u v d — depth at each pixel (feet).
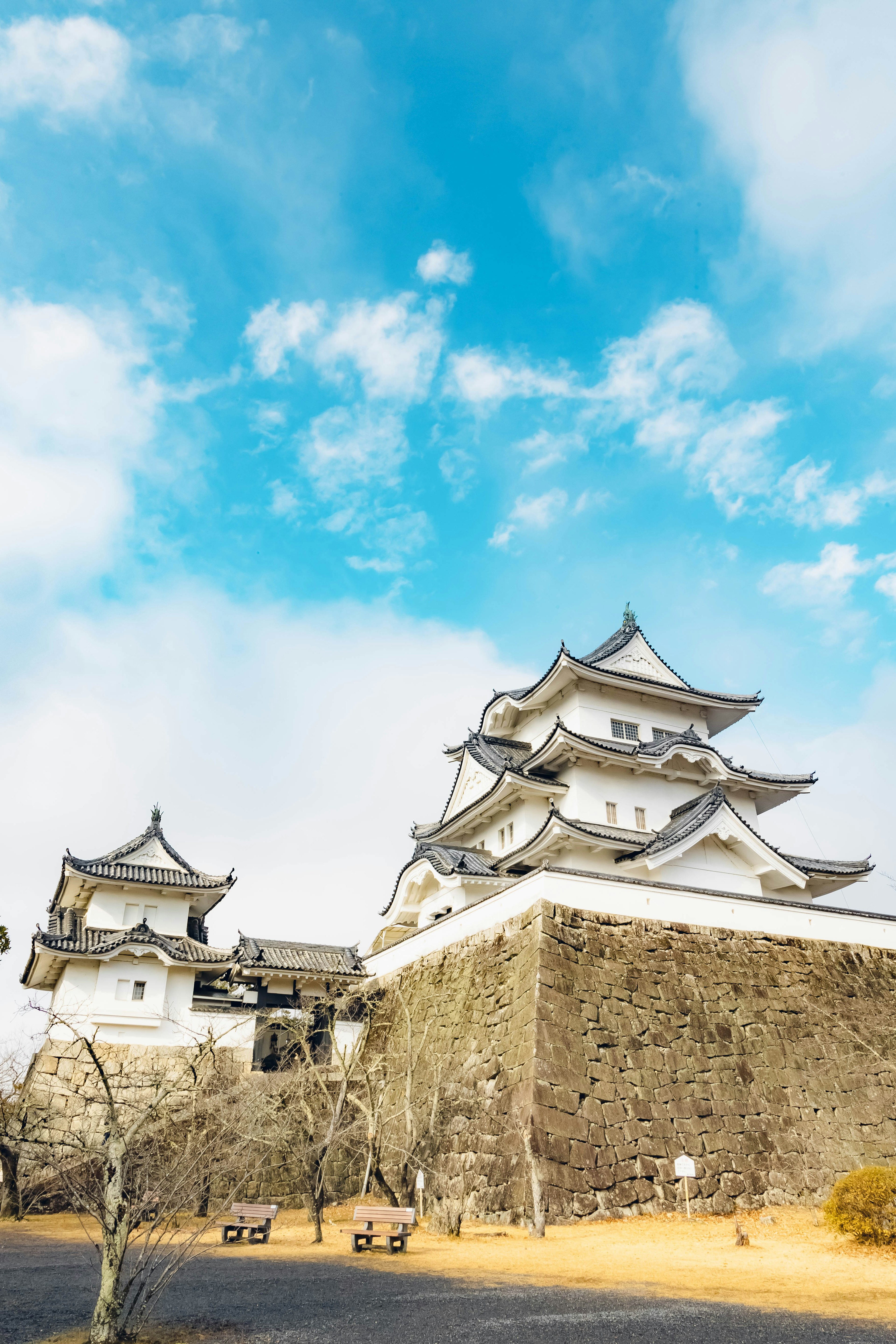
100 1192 44.80
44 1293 41.96
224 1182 72.02
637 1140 64.95
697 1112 68.95
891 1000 87.40
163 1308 38.09
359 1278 44.47
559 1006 68.95
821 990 84.12
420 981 90.38
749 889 99.04
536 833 102.32
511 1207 60.44
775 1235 55.16
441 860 104.01
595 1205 60.29
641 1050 70.44
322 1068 84.23
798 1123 72.49
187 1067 66.59
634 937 77.61
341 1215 73.10
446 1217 59.93
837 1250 49.34
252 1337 32.60
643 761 107.45
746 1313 35.76
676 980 76.89
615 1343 31.24
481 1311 36.55
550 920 73.61
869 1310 35.91
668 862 95.35
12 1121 75.92
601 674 113.80
